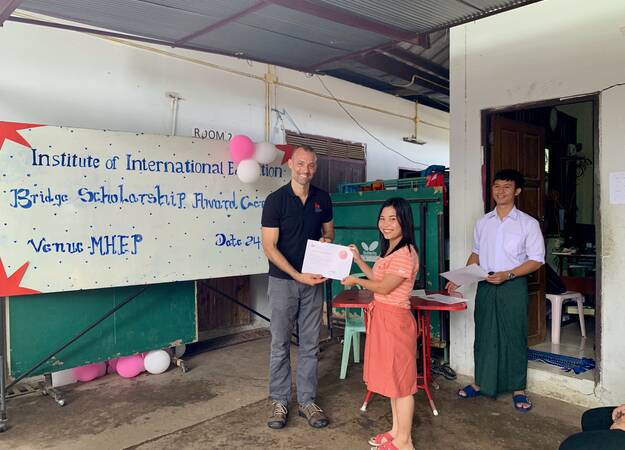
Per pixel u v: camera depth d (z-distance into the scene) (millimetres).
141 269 3414
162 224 3494
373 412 3016
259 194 3957
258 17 2648
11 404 3182
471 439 2666
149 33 2941
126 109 4035
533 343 3889
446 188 4078
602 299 3000
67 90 3695
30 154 2980
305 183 2773
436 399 3236
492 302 3082
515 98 3371
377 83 6297
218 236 3752
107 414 3018
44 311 3287
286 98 5332
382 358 2395
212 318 4758
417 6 2430
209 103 4621
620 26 2885
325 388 3428
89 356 3482
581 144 5938
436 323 3961
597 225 3018
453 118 3721
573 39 3078
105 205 3256
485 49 3512
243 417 2959
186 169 3588
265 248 2797
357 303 2852
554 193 5379
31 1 2459
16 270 2961
